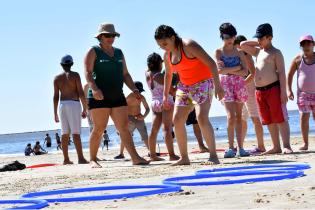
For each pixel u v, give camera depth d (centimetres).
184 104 927
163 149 2242
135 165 1041
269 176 667
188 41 888
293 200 500
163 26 895
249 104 1166
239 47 1151
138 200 569
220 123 12569
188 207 504
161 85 1121
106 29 1008
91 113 1043
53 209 553
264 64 1101
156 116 1138
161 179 773
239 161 966
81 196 632
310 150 1185
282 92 1095
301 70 1189
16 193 728
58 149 4334
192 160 1070
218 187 629
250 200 516
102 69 1020
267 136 3422
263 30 1088
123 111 1044
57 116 1277
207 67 908
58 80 1248
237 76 1088
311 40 1162
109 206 544
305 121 1195
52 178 884
